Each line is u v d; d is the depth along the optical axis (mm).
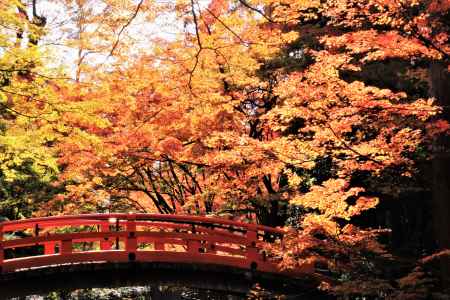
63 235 11961
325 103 8164
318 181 14484
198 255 12578
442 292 9211
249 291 12664
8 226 11719
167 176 17297
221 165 12133
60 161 14234
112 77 13820
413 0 7836
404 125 8883
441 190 9273
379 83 13305
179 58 13016
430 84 9375
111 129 14984
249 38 12336
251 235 12734
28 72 10555
